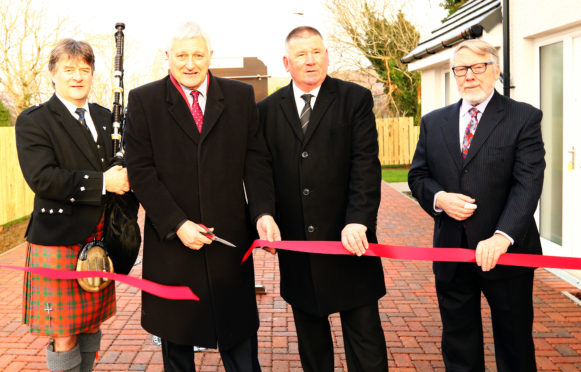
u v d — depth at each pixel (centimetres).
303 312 256
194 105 235
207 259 232
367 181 240
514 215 226
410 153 1841
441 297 266
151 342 369
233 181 238
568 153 498
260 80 1502
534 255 226
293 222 250
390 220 827
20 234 775
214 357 338
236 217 239
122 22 272
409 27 1975
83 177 240
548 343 350
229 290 238
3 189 745
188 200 231
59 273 229
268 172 249
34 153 244
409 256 234
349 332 255
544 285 464
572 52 488
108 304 277
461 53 240
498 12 598
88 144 258
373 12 1980
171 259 231
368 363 252
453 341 264
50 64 253
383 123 1839
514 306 243
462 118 254
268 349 352
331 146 244
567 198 504
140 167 229
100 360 340
